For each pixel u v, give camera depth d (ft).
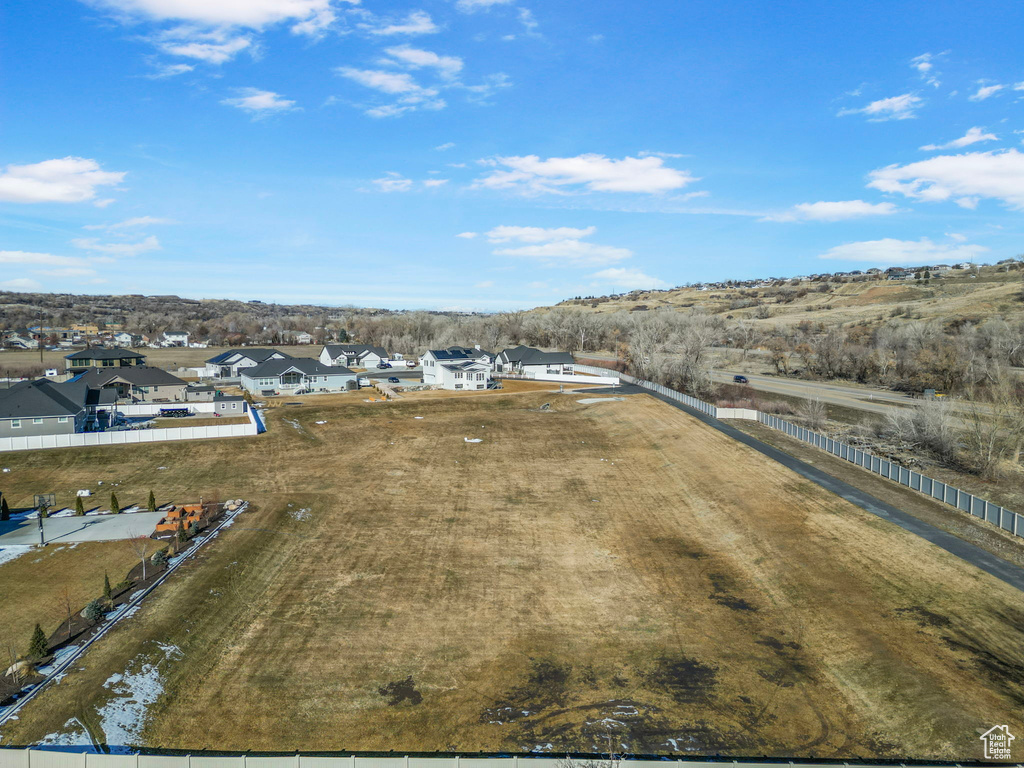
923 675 80.23
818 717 74.79
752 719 74.59
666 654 88.99
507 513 144.56
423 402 269.44
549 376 362.12
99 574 104.58
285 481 165.27
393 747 69.56
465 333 577.02
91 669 77.25
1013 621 89.35
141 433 195.21
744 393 296.10
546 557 121.29
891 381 328.29
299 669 83.92
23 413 188.85
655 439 206.49
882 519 125.39
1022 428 166.71
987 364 282.56
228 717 73.72
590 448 202.69
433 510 146.00
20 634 85.51
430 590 107.34
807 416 226.58
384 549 123.65
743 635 93.61
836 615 96.12
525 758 63.57
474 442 209.46
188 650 84.94
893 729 71.87
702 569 115.75
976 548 111.34
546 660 87.51
